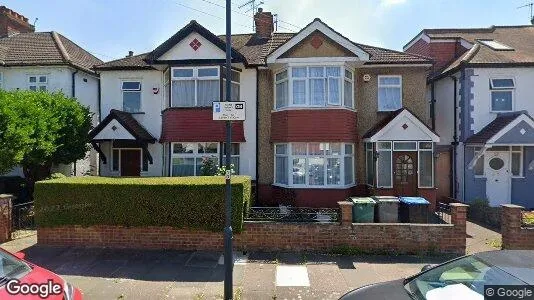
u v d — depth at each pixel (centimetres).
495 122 1390
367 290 463
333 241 870
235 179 948
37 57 1702
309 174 1337
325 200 1320
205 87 1394
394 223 878
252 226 880
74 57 1830
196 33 1374
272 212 917
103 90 1522
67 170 1711
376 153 1317
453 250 857
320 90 1332
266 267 777
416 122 1308
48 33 1942
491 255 452
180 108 1388
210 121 1384
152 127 1502
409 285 456
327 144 1337
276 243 877
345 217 871
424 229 862
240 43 1683
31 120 1185
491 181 1408
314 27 1325
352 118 1377
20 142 1037
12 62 1661
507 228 882
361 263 803
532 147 1393
